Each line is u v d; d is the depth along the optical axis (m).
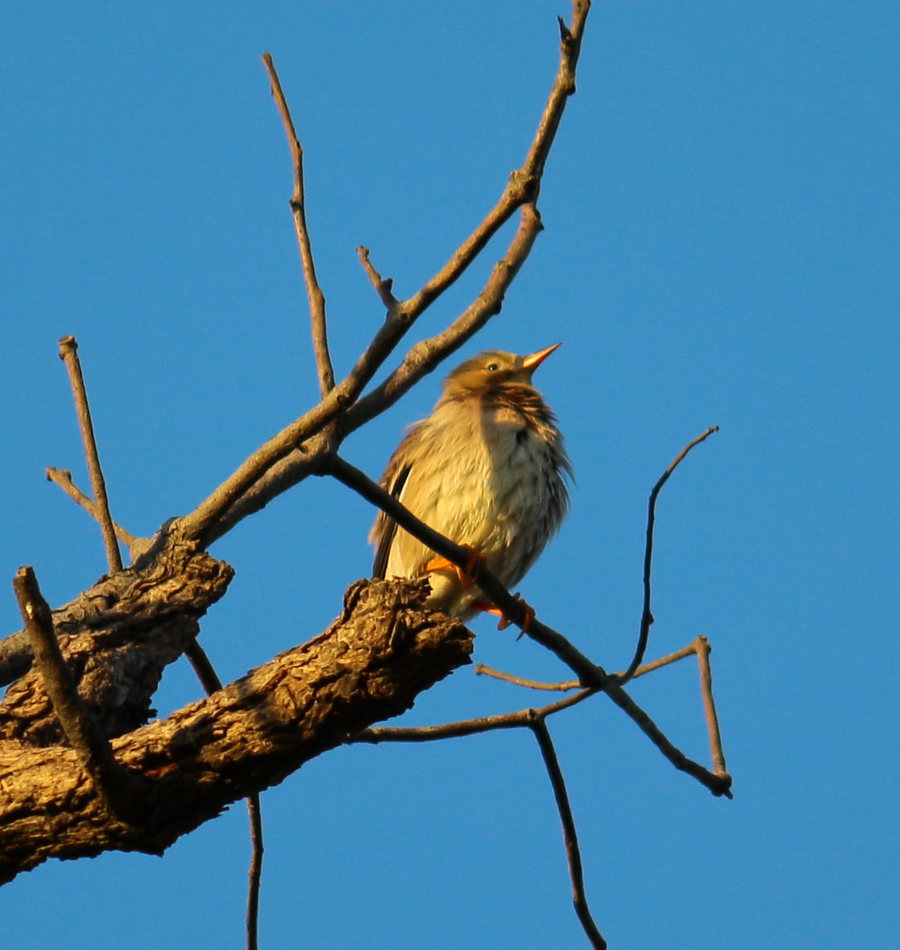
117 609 9.16
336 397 8.16
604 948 10.77
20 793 7.09
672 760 10.79
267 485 9.34
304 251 9.67
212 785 7.18
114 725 8.76
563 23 7.60
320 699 7.11
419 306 7.79
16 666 8.83
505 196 7.48
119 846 7.20
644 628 10.32
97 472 9.73
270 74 9.79
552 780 10.82
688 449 9.59
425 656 7.07
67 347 9.79
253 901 10.45
